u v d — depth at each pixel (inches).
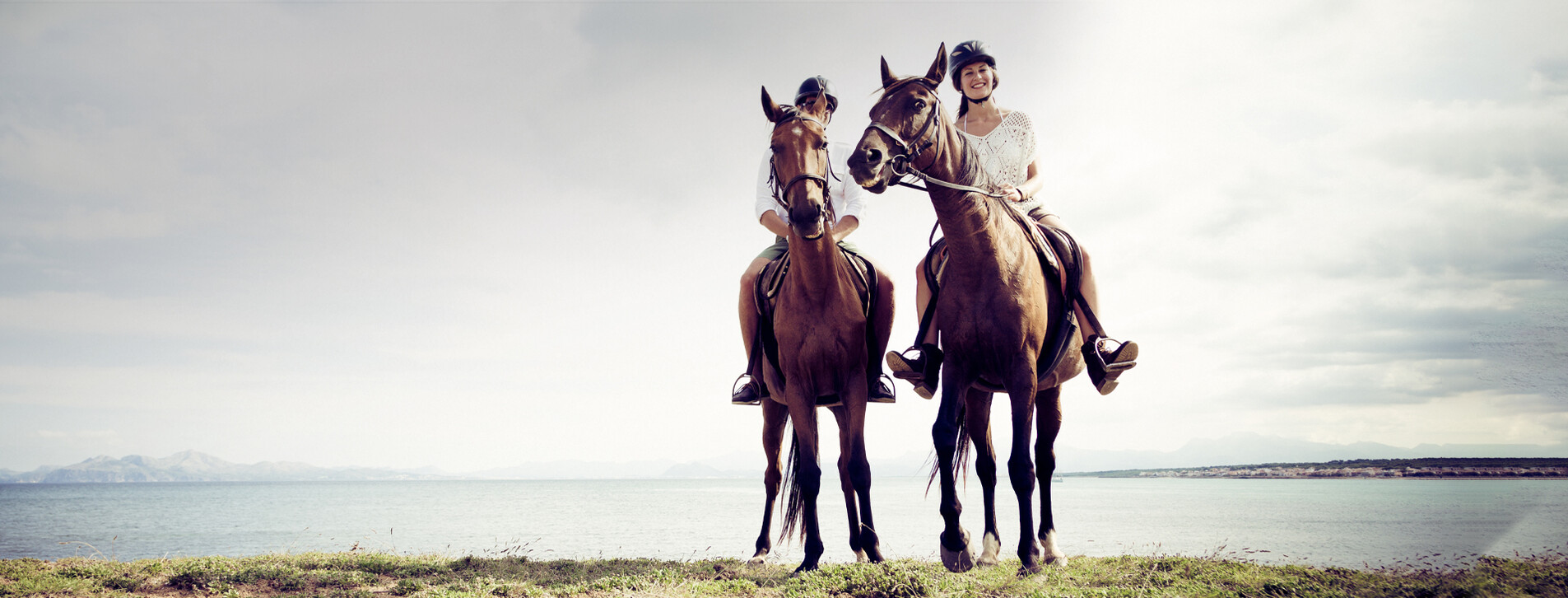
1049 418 192.2
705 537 733.9
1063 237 182.4
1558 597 108.8
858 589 143.9
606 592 153.1
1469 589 116.3
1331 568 158.9
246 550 718.5
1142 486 5113.2
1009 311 154.6
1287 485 4958.2
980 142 184.1
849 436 180.2
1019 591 136.9
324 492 6328.7
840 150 215.5
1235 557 185.3
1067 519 1140.5
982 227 155.3
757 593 151.7
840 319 177.8
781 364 183.5
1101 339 173.9
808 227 161.0
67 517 1945.1
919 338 180.4
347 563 198.1
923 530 768.9
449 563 206.4
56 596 149.6
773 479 234.5
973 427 172.4
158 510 2524.6
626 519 1270.9
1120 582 149.2
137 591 158.2
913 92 154.7
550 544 642.8
